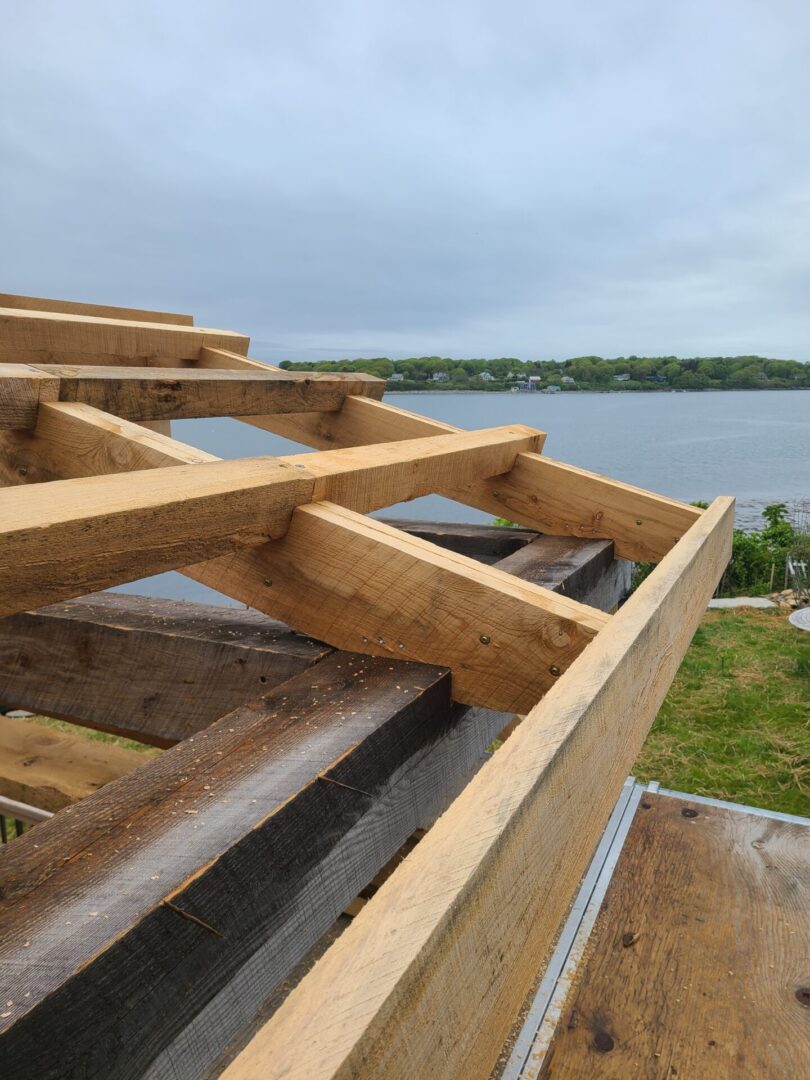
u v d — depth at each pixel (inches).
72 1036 29.1
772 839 80.9
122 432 68.4
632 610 53.3
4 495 49.4
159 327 132.8
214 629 70.0
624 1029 55.2
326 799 45.8
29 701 73.1
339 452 87.7
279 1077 16.5
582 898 70.3
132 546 50.6
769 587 369.1
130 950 31.8
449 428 124.2
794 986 59.4
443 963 22.0
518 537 126.5
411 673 63.0
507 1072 52.2
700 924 66.9
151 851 37.5
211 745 49.2
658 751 189.6
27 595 44.3
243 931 38.3
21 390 69.7
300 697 57.5
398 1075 19.5
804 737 196.7
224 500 58.3
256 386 104.2
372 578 66.1
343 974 19.7
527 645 61.8
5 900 33.6
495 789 29.2
